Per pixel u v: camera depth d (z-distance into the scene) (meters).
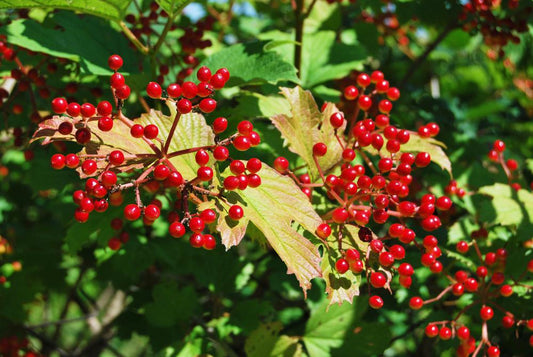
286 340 0.71
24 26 0.62
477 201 0.74
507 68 1.07
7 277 0.83
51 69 0.70
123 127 0.55
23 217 1.07
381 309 0.77
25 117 0.77
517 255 0.69
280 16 1.08
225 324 0.73
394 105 0.87
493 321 0.69
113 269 0.82
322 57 0.79
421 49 1.14
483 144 0.89
